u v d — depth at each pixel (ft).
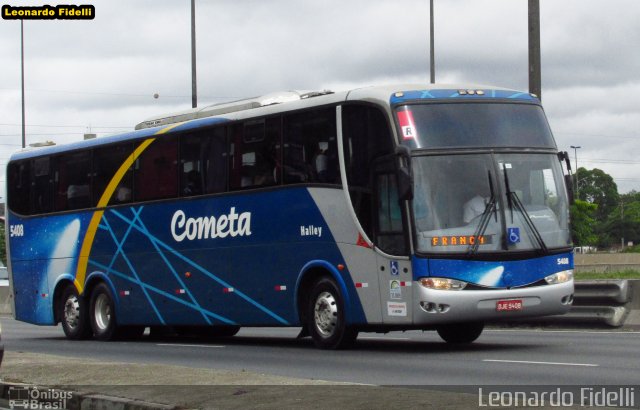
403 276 61.21
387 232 62.13
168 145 79.41
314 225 67.05
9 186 94.58
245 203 72.43
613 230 584.40
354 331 66.23
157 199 80.23
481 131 62.80
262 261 71.10
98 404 41.63
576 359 55.83
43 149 91.71
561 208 64.03
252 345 75.41
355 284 64.34
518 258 61.87
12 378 49.03
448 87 63.93
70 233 88.33
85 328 87.04
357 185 64.03
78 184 87.81
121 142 83.82
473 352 62.03
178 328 87.51
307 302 68.85
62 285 89.40
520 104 64.80
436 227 60.70
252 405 37.93
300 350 68.13
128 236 82.74
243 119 72.95
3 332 105.50
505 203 62.08
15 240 93.81
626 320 81.00
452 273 60.49
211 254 75.36
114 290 84.28
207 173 75.92
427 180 61.16
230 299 73.92
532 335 76.84
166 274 79.41
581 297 84.07
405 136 61.46
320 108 66.85
